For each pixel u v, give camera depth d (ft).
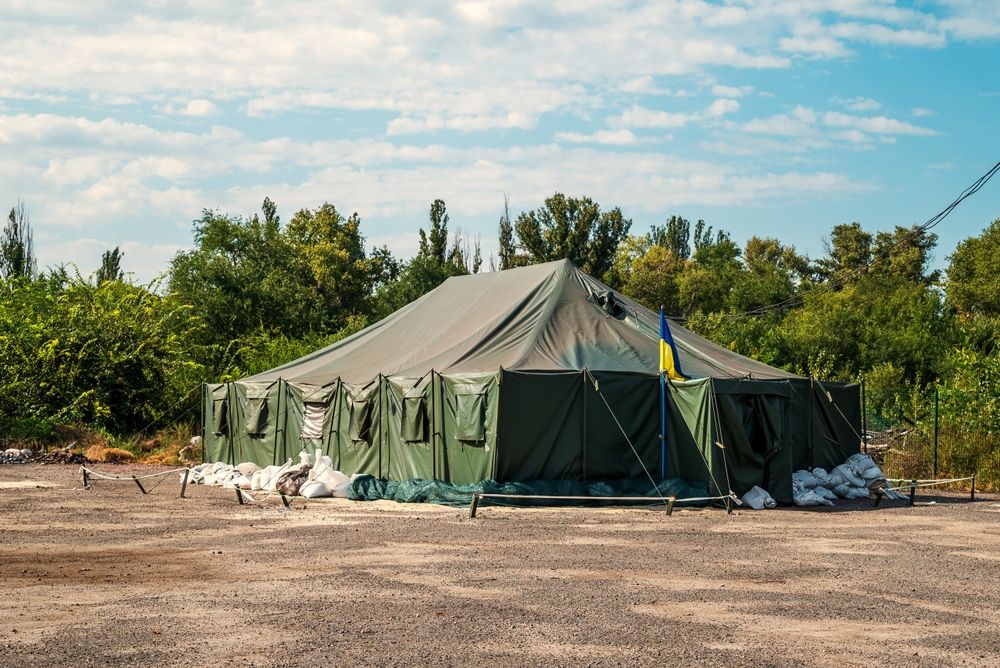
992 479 73.56
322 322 176.86
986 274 200.34
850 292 214.48
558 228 229.66
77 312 111.04
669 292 265.75
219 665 23.20
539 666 23.35
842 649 25.20
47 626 26.91
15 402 103.04
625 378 60.23
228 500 59.82
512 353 63.46
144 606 29.43
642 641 25.70
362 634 26.13
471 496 56.24
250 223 201.77
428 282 237.66
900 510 57.77
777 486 59.62
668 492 57.62
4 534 44.75
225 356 139.44
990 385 79.77
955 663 24.04
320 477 63.36
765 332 165.99
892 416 94.89
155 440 106.73
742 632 26.84
